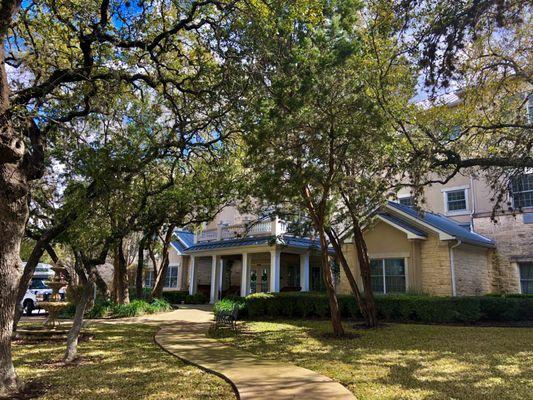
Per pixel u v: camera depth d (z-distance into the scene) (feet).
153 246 81.66
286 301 56.85
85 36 31.14
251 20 29.99
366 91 34.06
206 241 90.63
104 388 22.15
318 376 23.82
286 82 28.68
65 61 36.78
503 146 40.47
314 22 28.32
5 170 20.93
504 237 62.23
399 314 49.21
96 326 50.08
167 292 94.94
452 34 26.96
